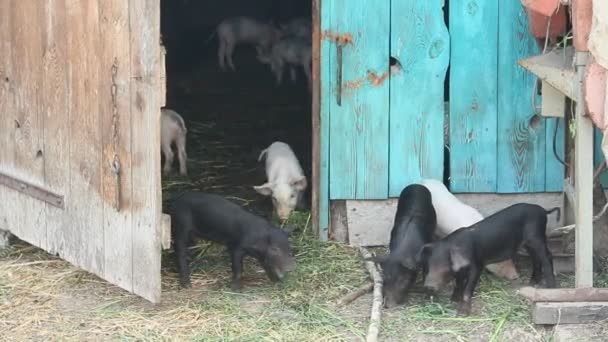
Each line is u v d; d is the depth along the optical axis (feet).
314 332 22.56
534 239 24.20
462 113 27.12
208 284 25.16
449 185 27.53
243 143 37.88
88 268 24.53
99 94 23.27
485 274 25.40
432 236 25.54
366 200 27.50
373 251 27.37
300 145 37.50
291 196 29.55
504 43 26.78
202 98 44.75
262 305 23.94
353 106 26.99
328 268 26.00
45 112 25.02
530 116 27.04
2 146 26.86
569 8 22.99
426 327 22.76
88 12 23.16
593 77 21.17
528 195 27.50
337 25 26.58
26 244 27.53
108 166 23.35
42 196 25.50
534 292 22.66
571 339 21.91
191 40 53.26
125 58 22.40
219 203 24.88
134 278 23.20
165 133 33.71
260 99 44.57
